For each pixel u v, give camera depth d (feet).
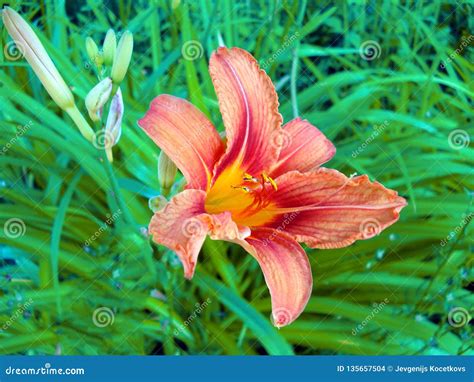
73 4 1.94
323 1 1.93
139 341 1.36
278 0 1.63
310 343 1.35
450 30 1.98
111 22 1.86
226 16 1.68
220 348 1.34
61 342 1.31
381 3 1.91
